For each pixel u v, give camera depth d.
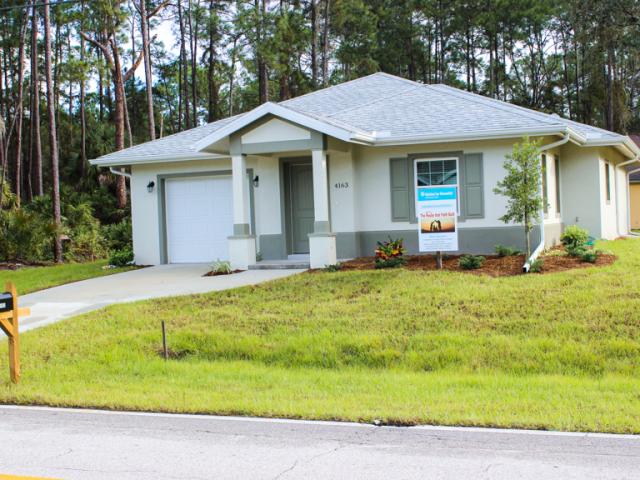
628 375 8.70
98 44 32.41
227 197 19.06
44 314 12.92
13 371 8.86
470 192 16.17
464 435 6.27
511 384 8.26
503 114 16.44
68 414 7.41
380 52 42.69
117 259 19.88
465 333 10.10
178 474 5.31
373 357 9.69
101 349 10.44
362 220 17.09
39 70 38.72
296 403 7.48
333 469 5.37
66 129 40.34
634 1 29.83
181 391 8.24
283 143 15.77
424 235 13.62
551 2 40.25
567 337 9.72
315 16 36.72
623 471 5.19
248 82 50.03
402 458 5.62
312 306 11.81
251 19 33.19
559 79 46.06
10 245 24.05
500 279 12.56
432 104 18.05
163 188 19.58
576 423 6.48
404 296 11.82
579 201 19.83
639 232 28.66
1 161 36.59
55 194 24.67
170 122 52.62
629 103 43.03
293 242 18.11
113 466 5.54
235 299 12.72
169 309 12.44
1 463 5.67
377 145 16.41
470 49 45.78
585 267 13.38
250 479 5.17
